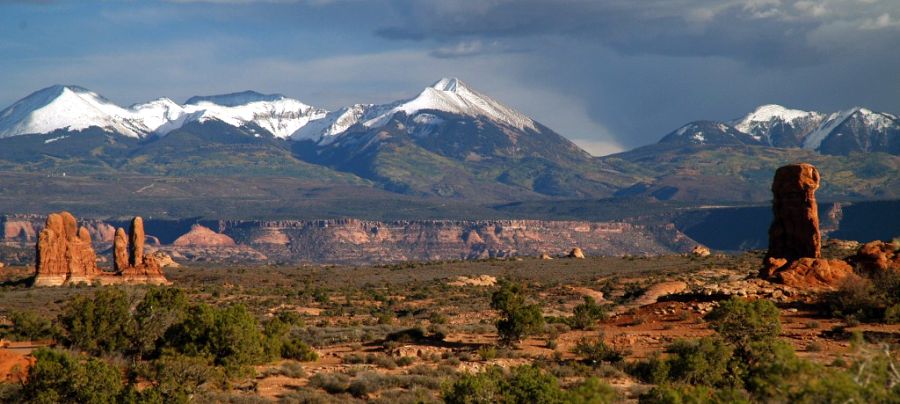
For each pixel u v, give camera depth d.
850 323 74.38
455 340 87.50
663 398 45.75
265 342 75.50
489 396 52.59
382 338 91.88
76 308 79.38
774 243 98.38
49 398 56.50
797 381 39.94
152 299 80.06
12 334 99.69
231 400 58.22
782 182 97.75
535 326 79.88
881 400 36.97
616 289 171.38
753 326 61.84
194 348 71.44
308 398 58.25
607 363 67.00
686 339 70.69
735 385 57.41
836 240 185.50
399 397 57.78
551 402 51.44
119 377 58.78
